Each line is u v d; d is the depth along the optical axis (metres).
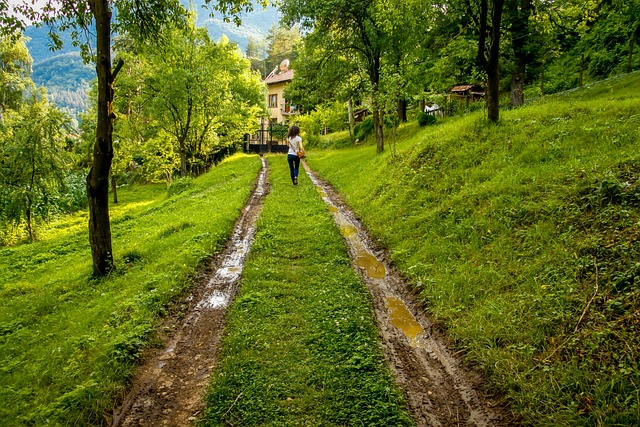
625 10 15.60
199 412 3.75
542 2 15.49
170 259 7.93
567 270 4.98
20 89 39.66
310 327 5.05
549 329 4.28
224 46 28.66
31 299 7.75
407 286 6.38
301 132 41.53
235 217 11.18
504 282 5.37
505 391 3.81
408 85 17.27
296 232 9.22
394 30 16.72
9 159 19.97
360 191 12.83
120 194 39.25
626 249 4.82
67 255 12.57
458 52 18.02
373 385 3.93
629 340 3.71
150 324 5.30
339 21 18.36
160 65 24.42
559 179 7.09
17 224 20.67
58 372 4.48
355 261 7.60
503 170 8.51
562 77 27.47
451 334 4.85
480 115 12.82
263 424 3.48
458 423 3.54
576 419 3.25
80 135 30.89
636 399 3.21
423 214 8.56
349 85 21.38
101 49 7.46
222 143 39.44
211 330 5.35
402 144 17.95
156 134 32.38
